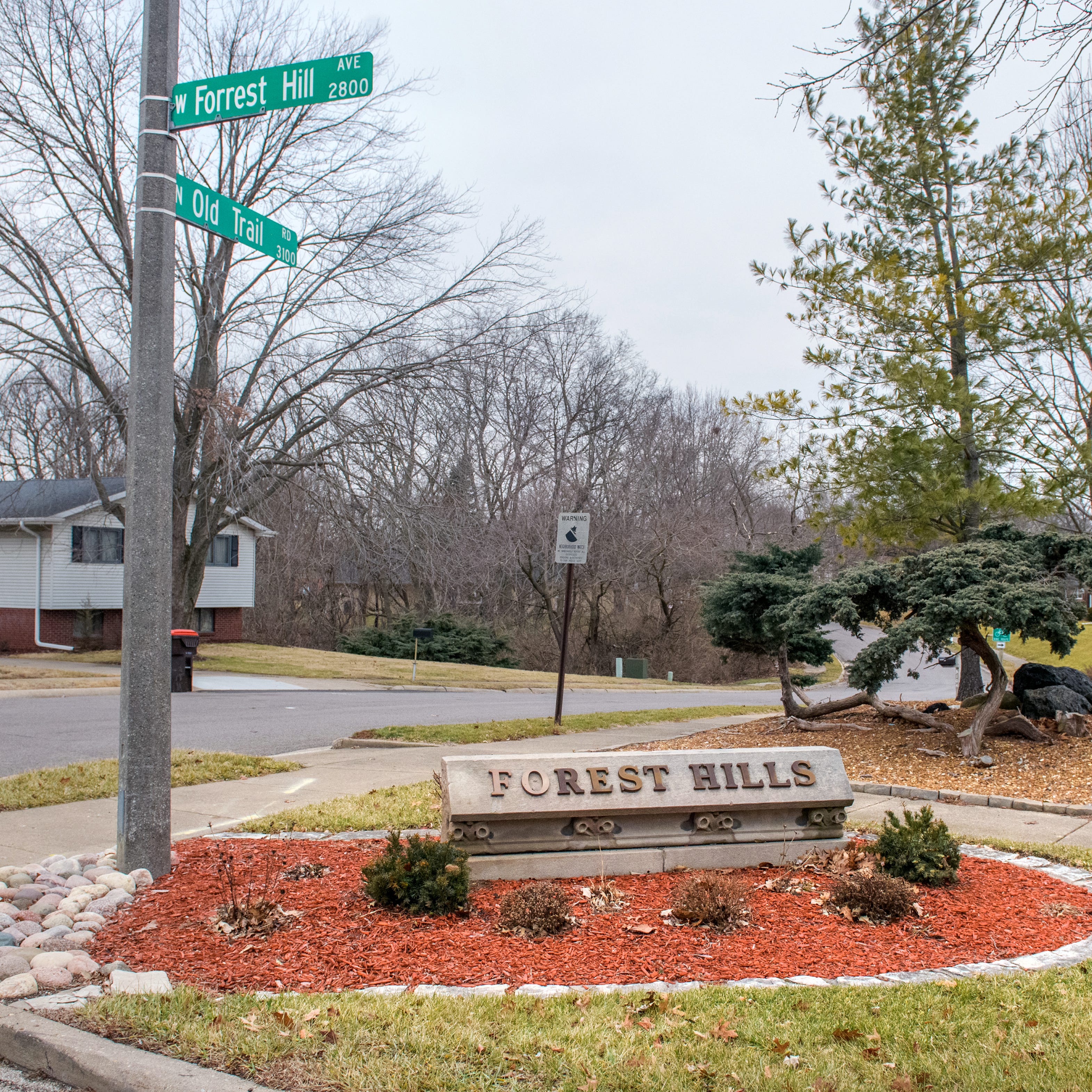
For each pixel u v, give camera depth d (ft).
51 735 42.57
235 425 69.21
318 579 128.47
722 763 20.34
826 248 43.50
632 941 15.78
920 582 36.17
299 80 18.75
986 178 44.70
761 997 13.46
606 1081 10.94
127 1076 11.03
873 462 44.73
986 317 42.16
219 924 15.99
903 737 39.96
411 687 82.94
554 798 18.99
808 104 17.06
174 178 19.77
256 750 41.22
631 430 143.33
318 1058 11.37
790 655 47.60
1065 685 41.29
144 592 19.08
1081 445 42.27
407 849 17.61
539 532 132.57
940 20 18.34
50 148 68.80
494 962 14.74
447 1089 10.74
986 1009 13.20
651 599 155.02
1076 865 22.33
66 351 74.18
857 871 19.16
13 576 97.55
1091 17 15.06
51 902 17.13
